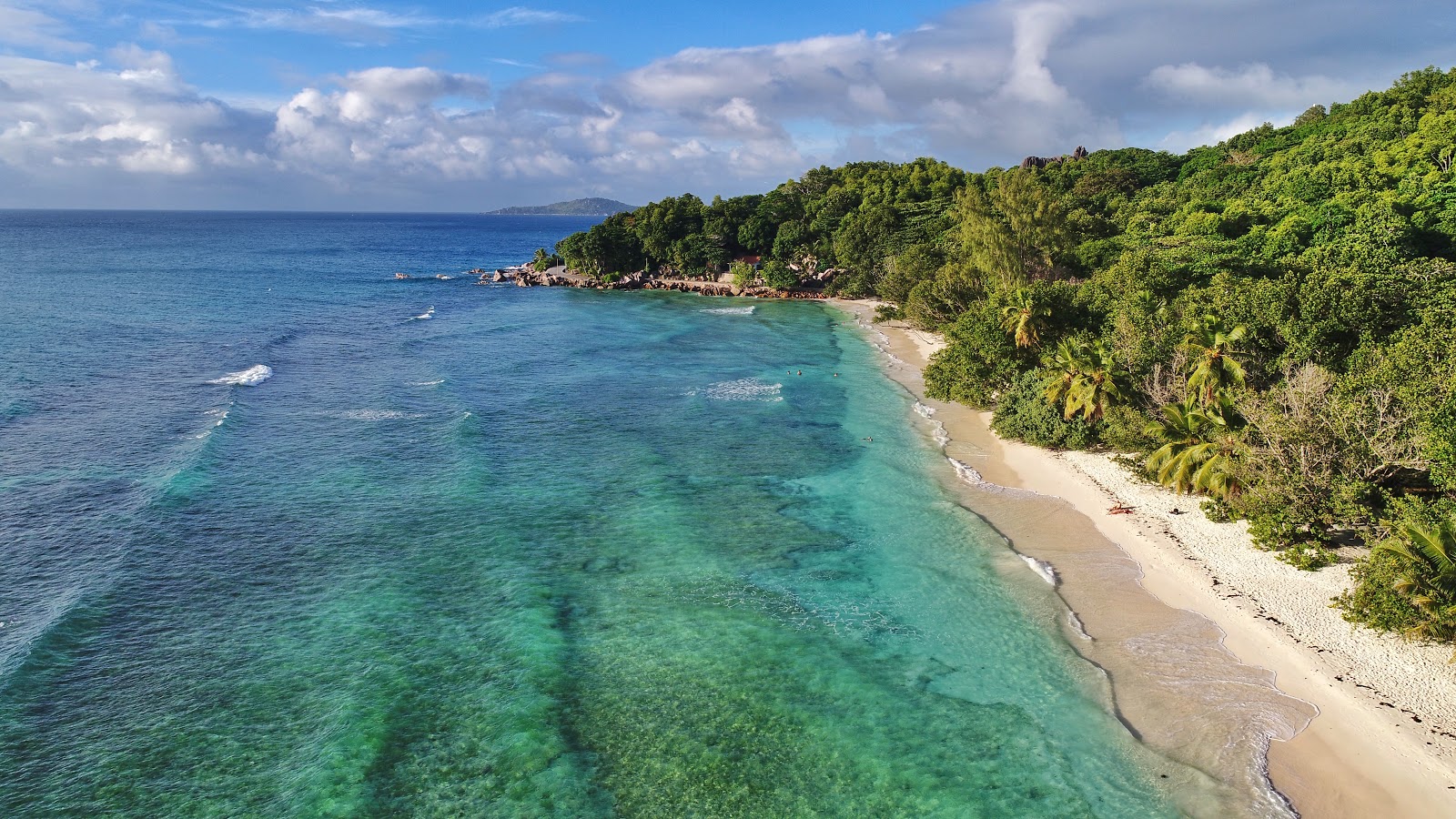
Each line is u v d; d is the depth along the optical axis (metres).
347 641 28.66
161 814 20.73
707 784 22.05
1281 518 33.28
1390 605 26.27
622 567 34.50
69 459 45.00
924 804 21.20
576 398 62.50
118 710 24.64
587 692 25.94
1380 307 41.66
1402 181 81.44
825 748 23.39
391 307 114.81
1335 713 23.62
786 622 30.22
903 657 27.92
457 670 27.00
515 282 150.62
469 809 21.08
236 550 35.22
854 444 51.41
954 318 89.06
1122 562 34.03
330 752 22.92
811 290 134.50
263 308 107.19
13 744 22.98
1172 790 21.44
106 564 33.31
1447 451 27.23
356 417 55.16
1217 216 85.50
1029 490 42.78
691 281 145.75
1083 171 149.75
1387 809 20.22
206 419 53.09
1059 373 49.25
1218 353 40.78
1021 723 24.34
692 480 44.78
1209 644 27.64
